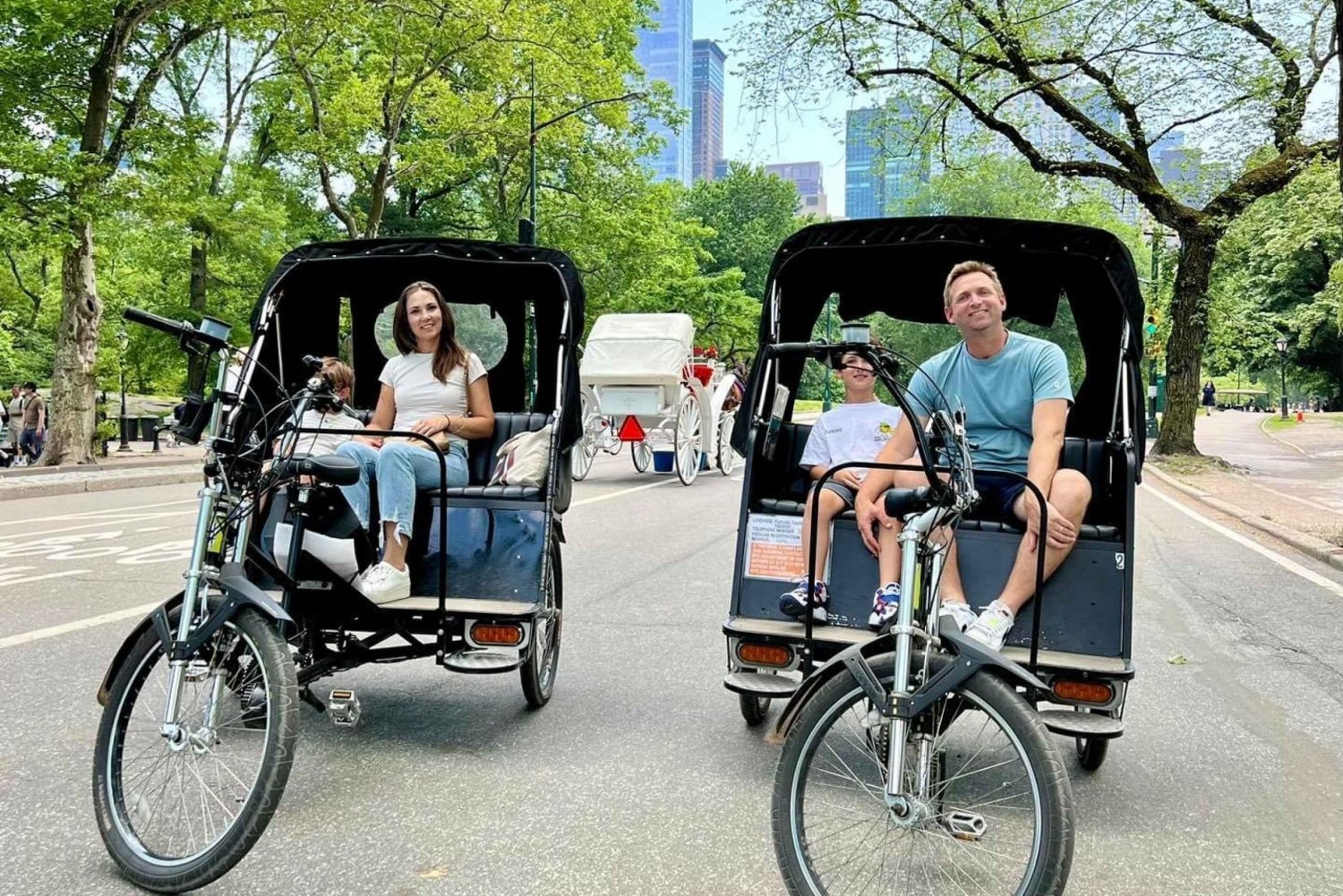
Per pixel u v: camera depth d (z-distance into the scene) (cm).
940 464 428
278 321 564
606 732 476
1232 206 2048
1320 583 898
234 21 1869
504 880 325
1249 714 523
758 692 397
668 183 3906
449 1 2128
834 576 440
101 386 2822
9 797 384
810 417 547
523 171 3547
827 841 299
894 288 548
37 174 1670
